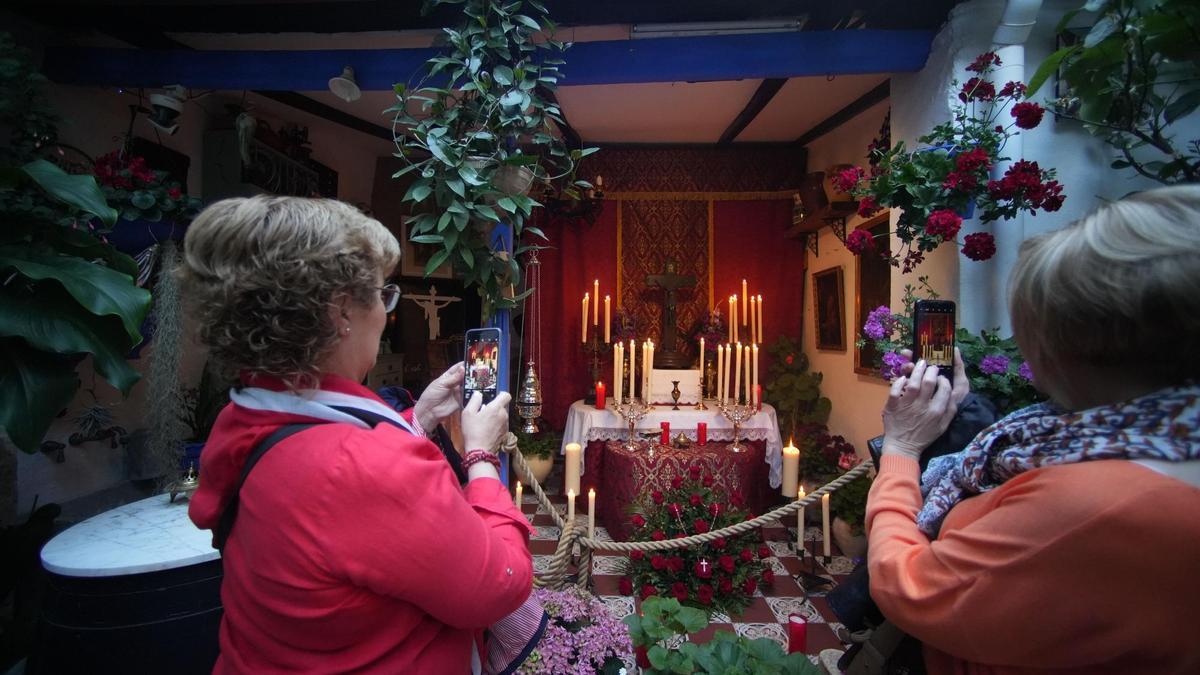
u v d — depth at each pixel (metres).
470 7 1.66
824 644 2.32
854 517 3.02
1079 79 1.56
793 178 4.41
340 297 0.63
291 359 0.62
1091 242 0.53
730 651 1.20
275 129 3.67
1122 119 1.58
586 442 3.61
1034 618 0.50
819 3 2.42
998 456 0.63
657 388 3.83
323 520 0.56
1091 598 0.47
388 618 0.61
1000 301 2.13
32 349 1.52
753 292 4.43
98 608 1.37
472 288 4.87
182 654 1.43
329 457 0.58
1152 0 1.29
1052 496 0.51
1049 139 2.12
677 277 4.02
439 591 0.58
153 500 1.88
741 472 3.33
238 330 0.60
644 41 2.47
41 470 2.42
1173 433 0.50
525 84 1.63
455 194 1.53
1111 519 0.46
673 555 2.71
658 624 1.31
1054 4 2.14
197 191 3.21
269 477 0.59
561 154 1.75
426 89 1.63
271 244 0.58
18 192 1.64
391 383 4.28
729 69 2.45
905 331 1.93
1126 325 0.51
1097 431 0.53
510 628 0.95
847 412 3.73
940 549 0.59
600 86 3.32
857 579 0.90
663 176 4.45
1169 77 1.83
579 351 4.46
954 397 0.88
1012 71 2.06
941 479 0.74
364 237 0.65
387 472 0.58
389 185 4.60
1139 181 2.11
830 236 4.00
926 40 2.40
